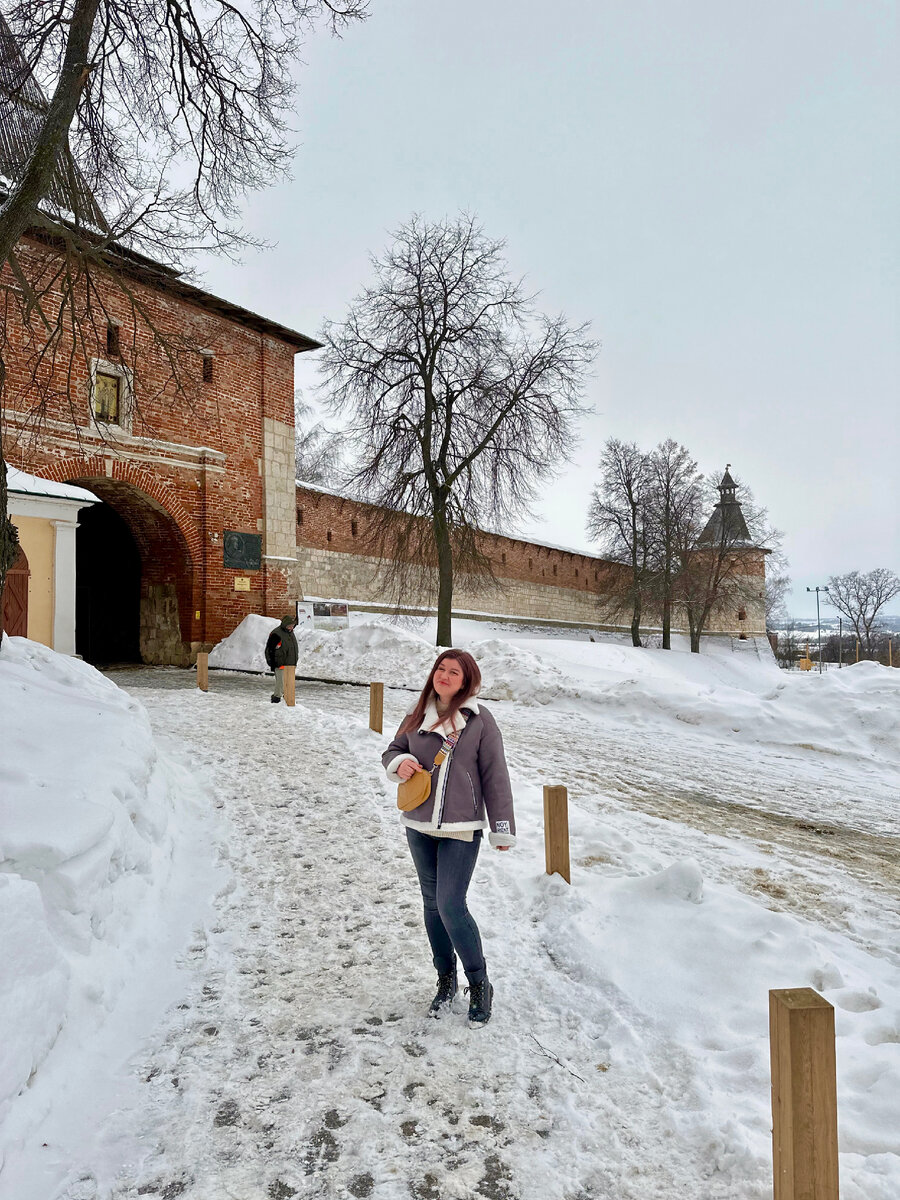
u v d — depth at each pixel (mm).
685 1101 2775
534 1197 2338
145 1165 2475
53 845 3467
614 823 6914
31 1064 2717
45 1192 2330
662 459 39719
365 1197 2340
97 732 5520
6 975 2781
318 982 3764
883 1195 2219
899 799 8859
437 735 3365
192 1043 3213
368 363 22266
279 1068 3029
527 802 7266
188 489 21703
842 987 3584
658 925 4230
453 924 3252
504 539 39781
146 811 5066
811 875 5754
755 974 3648
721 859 5980
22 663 7430
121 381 19781
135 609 23641
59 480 18328
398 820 6512
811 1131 1913
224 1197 2338
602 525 41844
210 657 21875
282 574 24562
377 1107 2785
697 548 41031
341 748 9289
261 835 6062
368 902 4789
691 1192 2348
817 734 11789
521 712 14852
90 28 7754
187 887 4941
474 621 36375
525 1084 2916
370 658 20078
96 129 9406
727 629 51938
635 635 40344
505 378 22312
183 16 8914
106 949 3652
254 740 9703
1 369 7852
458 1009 3453
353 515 30031
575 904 4562
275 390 24656
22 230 7184
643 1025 3314
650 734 12688
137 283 19719
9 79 8766
